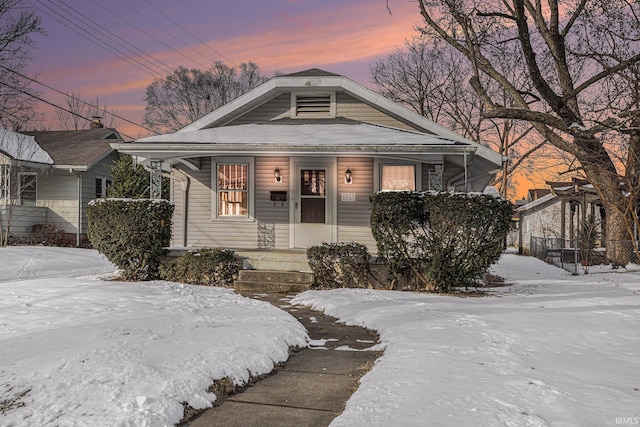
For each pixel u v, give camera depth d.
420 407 3.78
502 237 10.69
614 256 19.14
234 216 14.40
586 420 3.58
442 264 10.77
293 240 14.11
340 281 11.59
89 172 23.86
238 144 12.10
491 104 13.69
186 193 14.62
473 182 18.16
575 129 13.67
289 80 14.33
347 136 12.80
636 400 4.01
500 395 4.05
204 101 50.34
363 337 6.95
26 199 22.97
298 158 14.20
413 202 10.96
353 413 3.71
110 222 11.90
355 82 14.23
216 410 4.16
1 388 4.04
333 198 14.02
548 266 21.17
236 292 11.10
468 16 14.58
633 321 7.39
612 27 15.53
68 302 8.00
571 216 26.80
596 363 5.12
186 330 6.01
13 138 23.22
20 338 5.46
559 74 18.44
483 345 5.77
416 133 13.46
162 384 4.18
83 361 4.56
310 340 6.76
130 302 8.11
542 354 5.44
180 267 12.01
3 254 16.14
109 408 3.70
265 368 5.25
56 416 3.58
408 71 37.44
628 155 14.45
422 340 6.02
